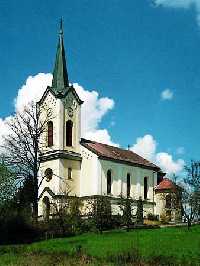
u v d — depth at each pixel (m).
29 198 72.62
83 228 71.56
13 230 65.25
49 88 90.06
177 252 46.94
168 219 91.31
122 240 56.16
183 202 80.25
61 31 95.19
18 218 66.38
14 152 71.31
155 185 102.00
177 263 41.00
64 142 88.38
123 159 94.19
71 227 69.81
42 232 67.44
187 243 52.19
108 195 89.31
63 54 93.94
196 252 46.62
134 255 44.00
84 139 95.00
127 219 74.56
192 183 78.44
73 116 90.81
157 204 100.19
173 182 86.56
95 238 60.34
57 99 89.00
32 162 71.31
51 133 89.12
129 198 90.19
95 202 79.00
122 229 72.75
